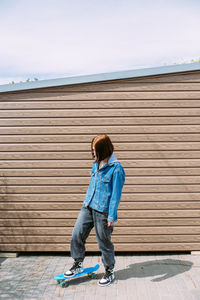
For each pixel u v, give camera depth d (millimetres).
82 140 3527
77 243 2971
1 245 3676
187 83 3459
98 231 2863
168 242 3609
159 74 3426
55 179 3564
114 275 3146
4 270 3332
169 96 3471
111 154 2812
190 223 3578
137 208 3568
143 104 3484
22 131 3537
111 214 2719
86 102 3494
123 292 2803
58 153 3543
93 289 2877
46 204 3594
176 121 3492
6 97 3512
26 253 3812
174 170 3533
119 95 3480
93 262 3467
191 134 3504
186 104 3475
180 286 2893
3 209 3625
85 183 3557
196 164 3523
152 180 3543
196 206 3559
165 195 3555
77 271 2961
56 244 3645
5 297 2760
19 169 3570
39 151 3549
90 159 3535
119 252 3775
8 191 3604
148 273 3186
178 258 3566
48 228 3623
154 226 3592
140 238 3600
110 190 2814
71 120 3512
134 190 3553
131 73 3422
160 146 3516
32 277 3158
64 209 3596
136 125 3508
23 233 3641
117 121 3504
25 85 3469
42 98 3500
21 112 3523
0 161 3574
